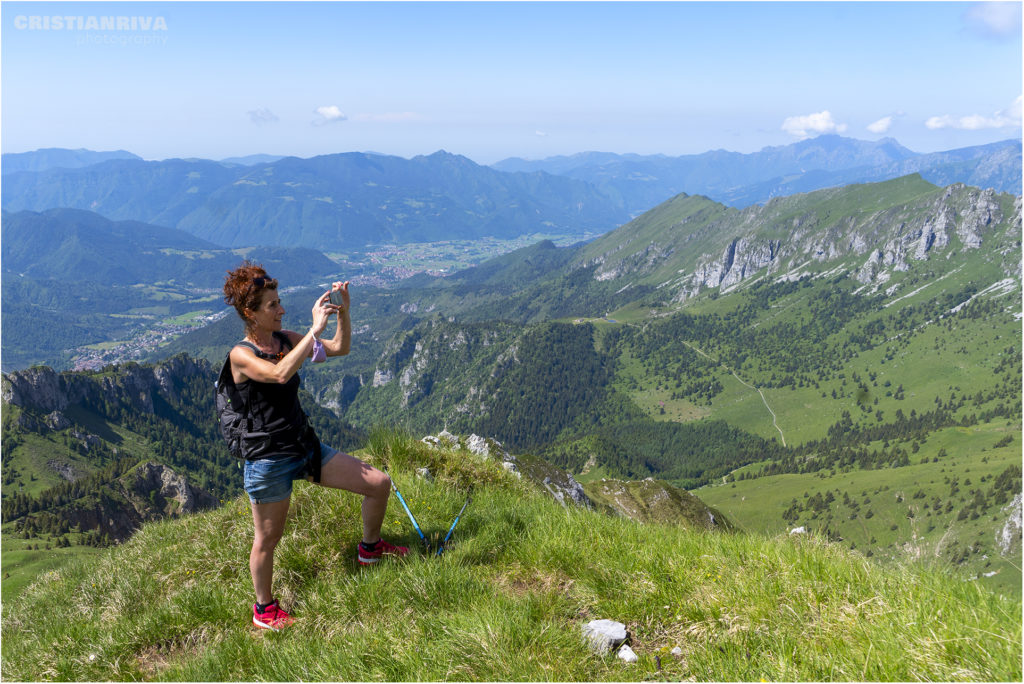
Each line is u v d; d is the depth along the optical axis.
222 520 8.50
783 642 4.15
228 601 6.19
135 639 5.88
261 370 5.11
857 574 4.92
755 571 5.25
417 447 9.97
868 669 3.71
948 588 4.38
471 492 8.91
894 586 4.62
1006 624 3.80
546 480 26.80
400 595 5.41
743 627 4.47
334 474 5.73
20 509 167.88
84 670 5.67
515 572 5.86
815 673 3.78
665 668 4.22
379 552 6.25
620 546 6.12
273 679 4.62
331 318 5.46
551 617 4.93
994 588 4.23
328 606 5.59
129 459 194.38
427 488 8.23
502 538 6.54
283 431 5.32
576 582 5.59
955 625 3.91
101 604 7.34
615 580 5.44
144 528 10.50
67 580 9.26
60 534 157.00
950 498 193.75
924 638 3.88
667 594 5.09
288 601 6.00
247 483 5.43
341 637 5.04
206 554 7.41
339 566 6.34
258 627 5.71
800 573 5.06
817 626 4.32
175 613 6.11
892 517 134.00
